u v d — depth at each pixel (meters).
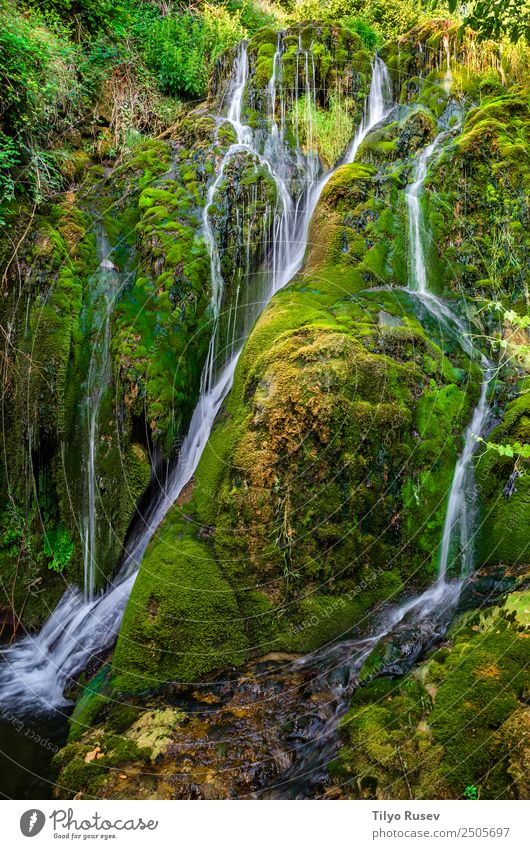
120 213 5.28
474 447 3.51
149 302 4.51
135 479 4.19
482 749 2.20
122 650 3.17
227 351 4.63
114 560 4.14
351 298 3.94
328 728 2.65
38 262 4.75
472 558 3.31
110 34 7.05
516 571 3.06
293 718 2.76
